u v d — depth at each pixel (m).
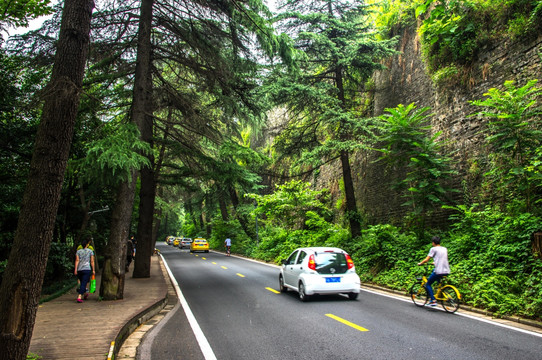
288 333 6.43
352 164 24.25
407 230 15.92
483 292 8.30
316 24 17.22
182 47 13.90
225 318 7.90
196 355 5.32
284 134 19.34
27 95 11.62
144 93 11.77
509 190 11.38
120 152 8.82
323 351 5.34
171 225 93.31
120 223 10.45
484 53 13.54
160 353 5.47
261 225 32.06
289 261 11.48
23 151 12.76
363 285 12.88
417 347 5.44
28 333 3.72
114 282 10.09
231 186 15.41
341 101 17.31
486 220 10.89
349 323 7.10
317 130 19.41
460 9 14.45
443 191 12.09
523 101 9.95
